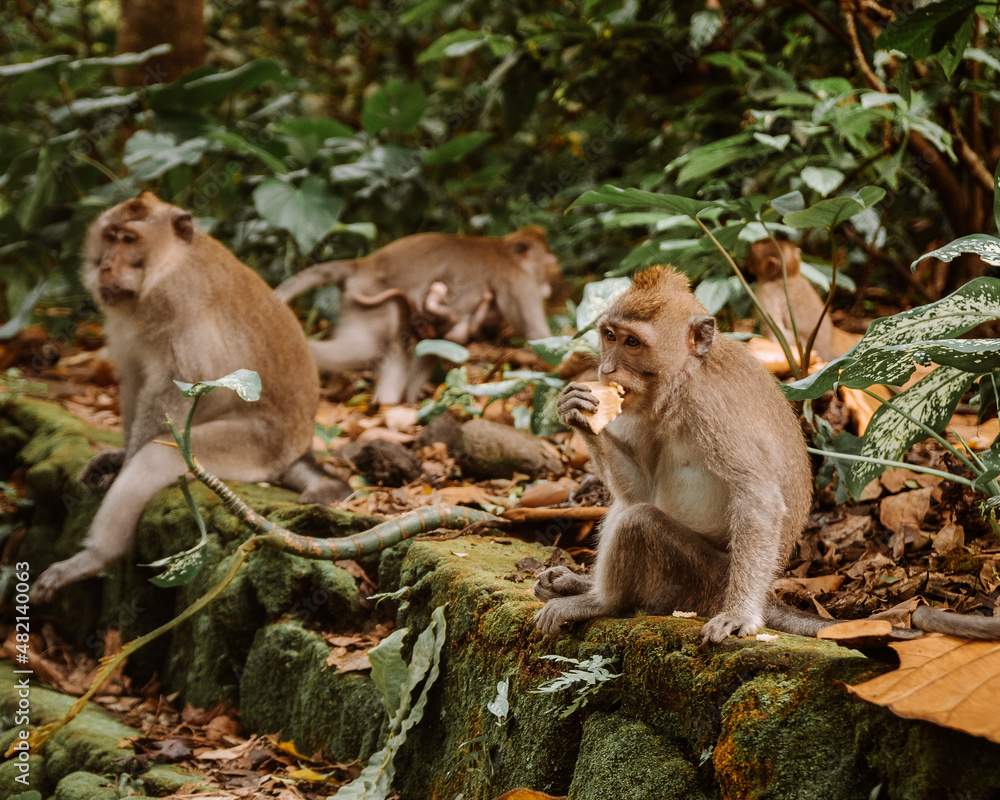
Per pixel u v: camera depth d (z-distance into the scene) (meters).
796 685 2.68
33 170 10.02
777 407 3.60
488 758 3.58
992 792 2.21
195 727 5.09
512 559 4.34
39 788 4.92
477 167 11.14
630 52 8.22
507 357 8.59
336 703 4.45
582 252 10.91
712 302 5.86
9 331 8.99
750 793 2.60
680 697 2.96
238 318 6.19
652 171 8.66
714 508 3.59
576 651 3.36
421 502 5.32
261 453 6.08
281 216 8.42
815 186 5.64
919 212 7.54
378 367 8.68
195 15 10.50
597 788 3.02
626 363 3.54
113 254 6.11
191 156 8.71
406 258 8.84
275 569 5.01
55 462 6.85
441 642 3.90
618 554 3.40
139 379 6.43
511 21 9.57
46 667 5.87
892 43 4.34
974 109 6.32
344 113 13.17
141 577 5.85
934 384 3.84
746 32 8.00
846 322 7.62
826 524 4.56
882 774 2.42
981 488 3.44
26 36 14.98
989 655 2.40
